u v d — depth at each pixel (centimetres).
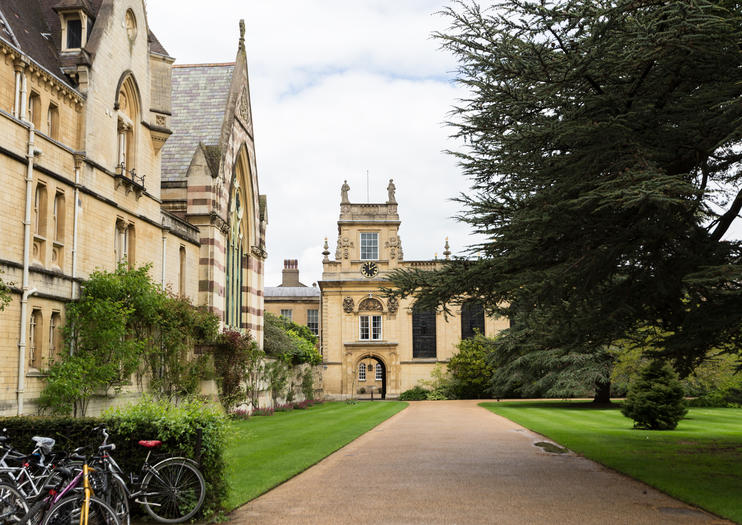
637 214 1234
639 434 2286
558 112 1328
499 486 1295
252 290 4003
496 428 2608
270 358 4153
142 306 2223
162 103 2727
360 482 1341
